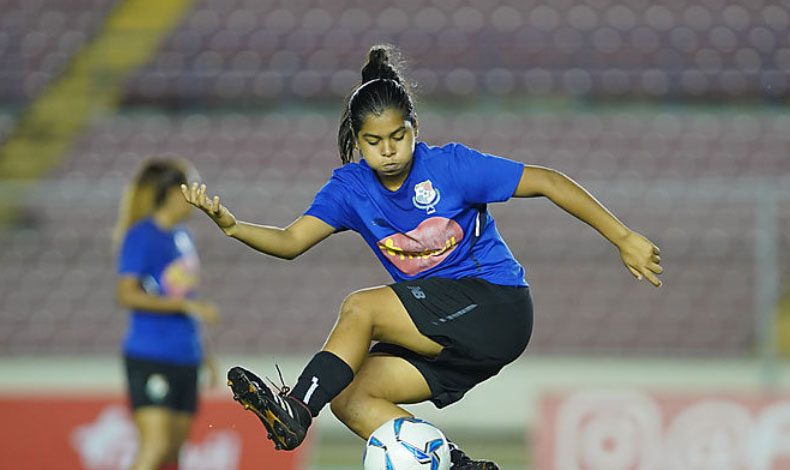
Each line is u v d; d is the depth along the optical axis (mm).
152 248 25031
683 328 41250
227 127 51406
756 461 29547
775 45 54562
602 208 12961
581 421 29984
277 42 55906
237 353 41688
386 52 13742
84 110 52844
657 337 41219
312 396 12203
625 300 41625
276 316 42094
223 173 48875
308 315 42094
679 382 35656
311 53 55344
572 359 36531
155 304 24625
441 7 57125
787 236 36969
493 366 13328
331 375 12312
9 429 30188
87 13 58031
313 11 57594
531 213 41562
